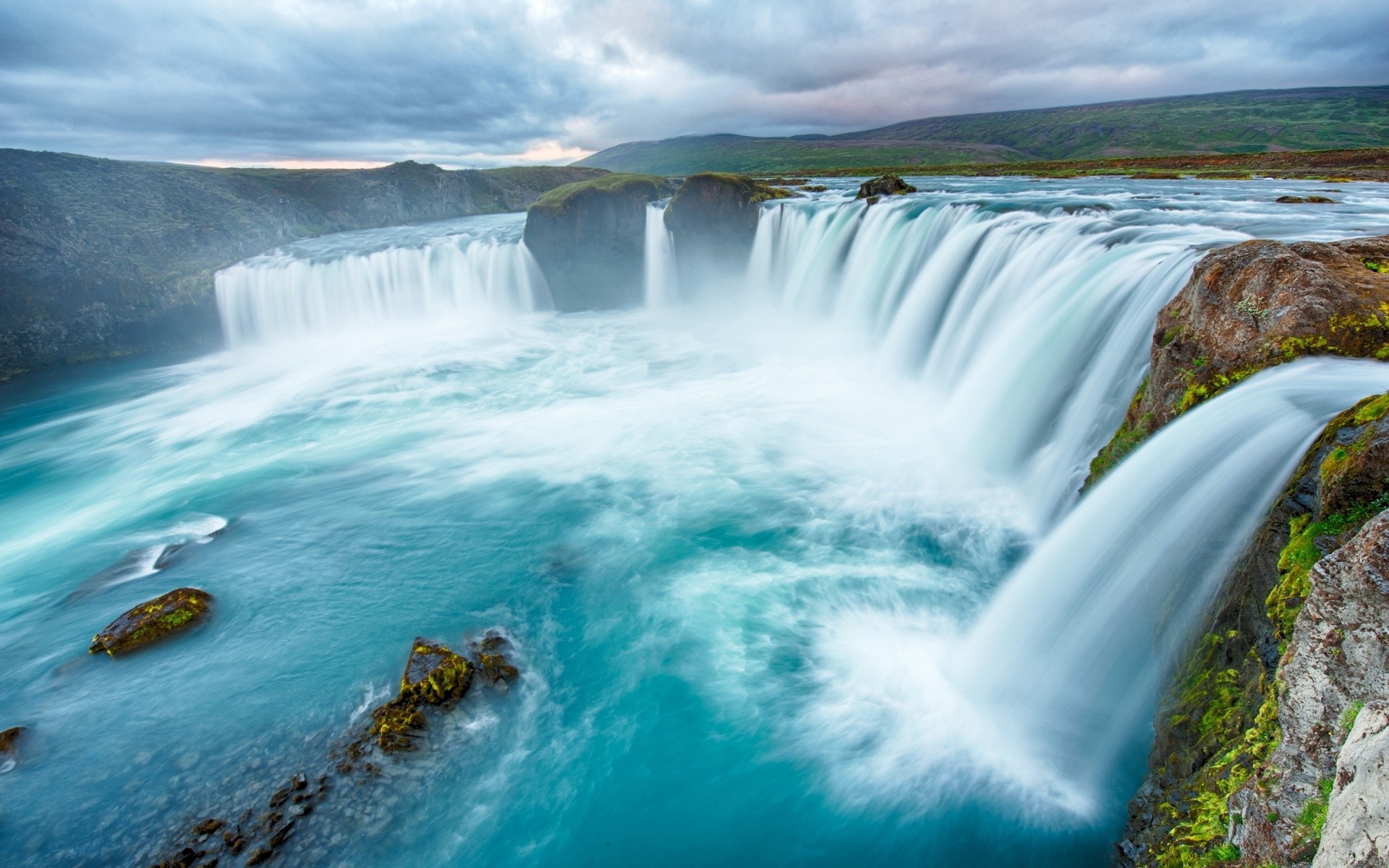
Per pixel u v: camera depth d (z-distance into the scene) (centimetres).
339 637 1016
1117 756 681
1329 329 701
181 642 1010
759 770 796
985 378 1519
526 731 850
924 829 713
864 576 1099
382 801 754
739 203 2994
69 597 1152
